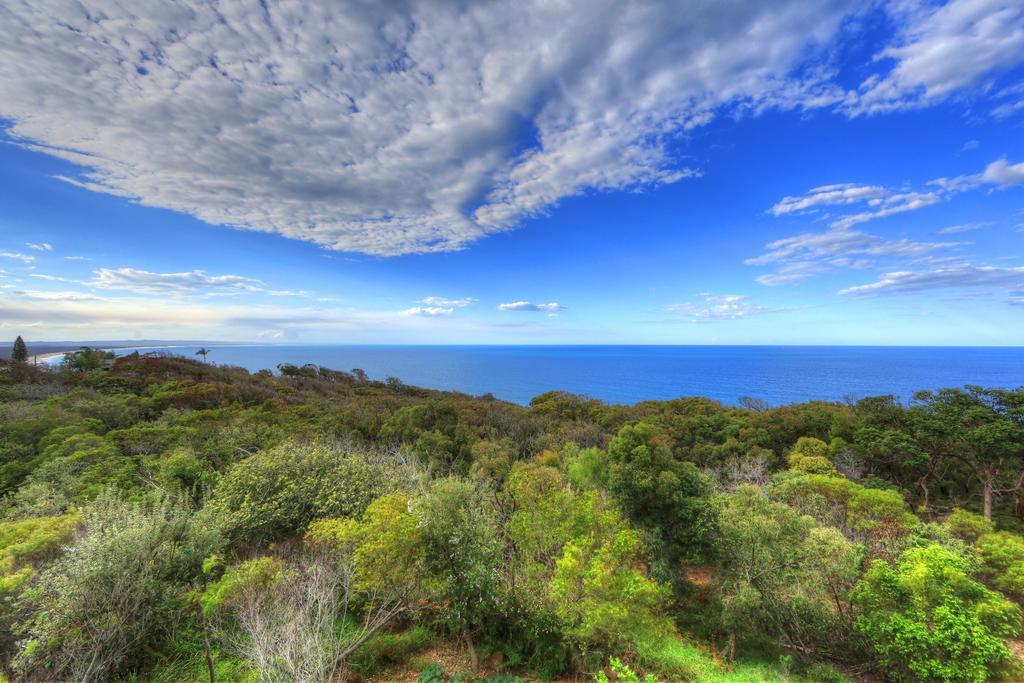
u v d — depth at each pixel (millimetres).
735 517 14148
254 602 9820
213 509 14039
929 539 15289
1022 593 13648
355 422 35531
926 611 11094
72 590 8812
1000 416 24219
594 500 14805
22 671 8242
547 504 12836
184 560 10898
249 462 17797
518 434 36250
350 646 10664
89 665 8445
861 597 12000
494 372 196000
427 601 12430
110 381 47188
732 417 37719
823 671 12023
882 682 11914
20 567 10133
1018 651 12664
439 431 32875
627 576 10922
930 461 27172
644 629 10609
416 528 10570
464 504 11461
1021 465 23594
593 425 37906
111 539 9789
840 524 17297
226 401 42062
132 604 9609
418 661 11375
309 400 48062
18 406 30828
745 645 13727
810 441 29406
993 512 24781
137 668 9547
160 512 11781
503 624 12086
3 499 17234
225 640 9938
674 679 12094
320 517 15609
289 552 14000
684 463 18469
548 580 11953
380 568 10305
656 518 17125
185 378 53500
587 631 10539
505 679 10797
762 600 12953
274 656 8531
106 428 30656
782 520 13445
